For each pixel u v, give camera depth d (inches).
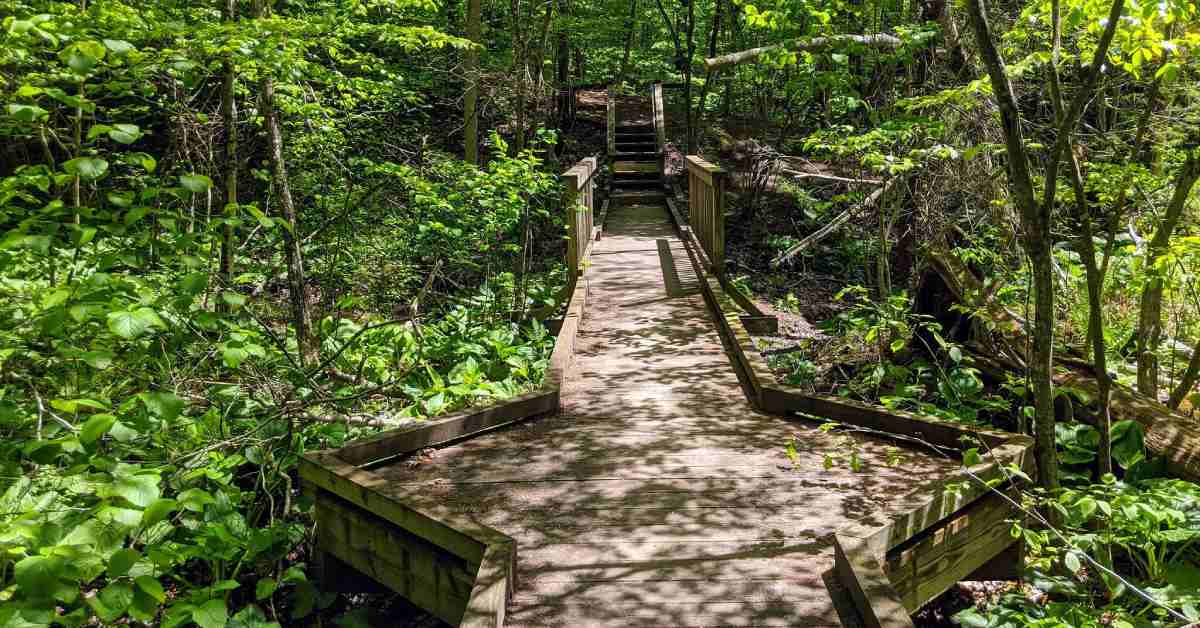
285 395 169.9
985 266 267.9
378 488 124.8
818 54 266.8
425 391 188.9
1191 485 126.6
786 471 144.2
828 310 386.6
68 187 184.5
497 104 550.9
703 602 103.8
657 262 355.6
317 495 137.7
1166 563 136.8
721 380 200.8
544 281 348.8
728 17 609.6
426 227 271.7
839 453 152.1
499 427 168.2
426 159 331.0
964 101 222.4
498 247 339.6
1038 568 140.3
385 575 125.5
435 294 293.6
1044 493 134.5
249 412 176.1
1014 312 240.2
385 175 313.7
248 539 129.9
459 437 160.6
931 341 260.8
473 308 286.0
